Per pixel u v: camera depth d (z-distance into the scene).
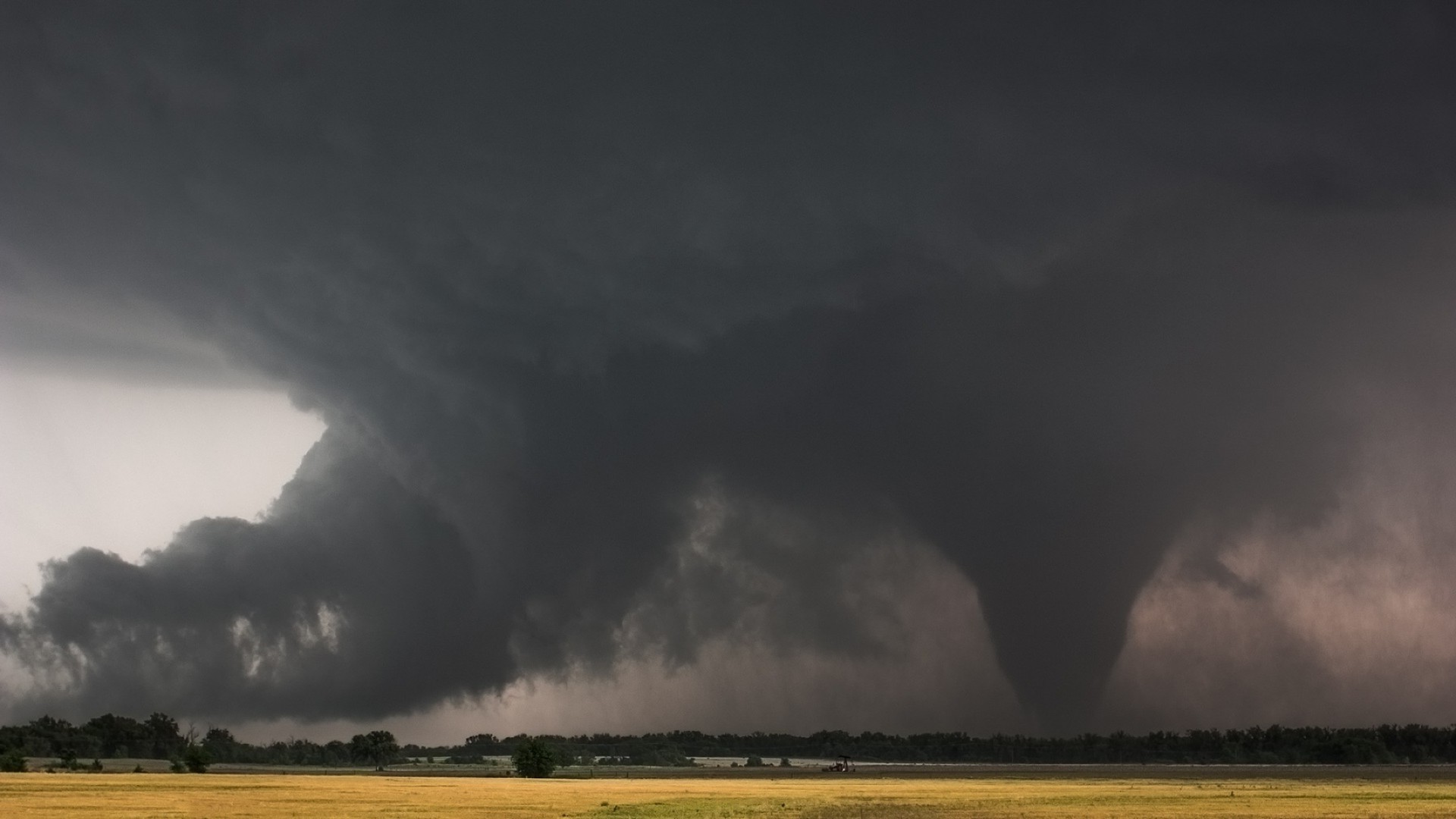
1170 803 126.50
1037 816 105.44
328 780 168.12
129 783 148.12
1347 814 107.00
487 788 151.75
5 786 139.25
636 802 121.19
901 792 151.75
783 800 130.12
